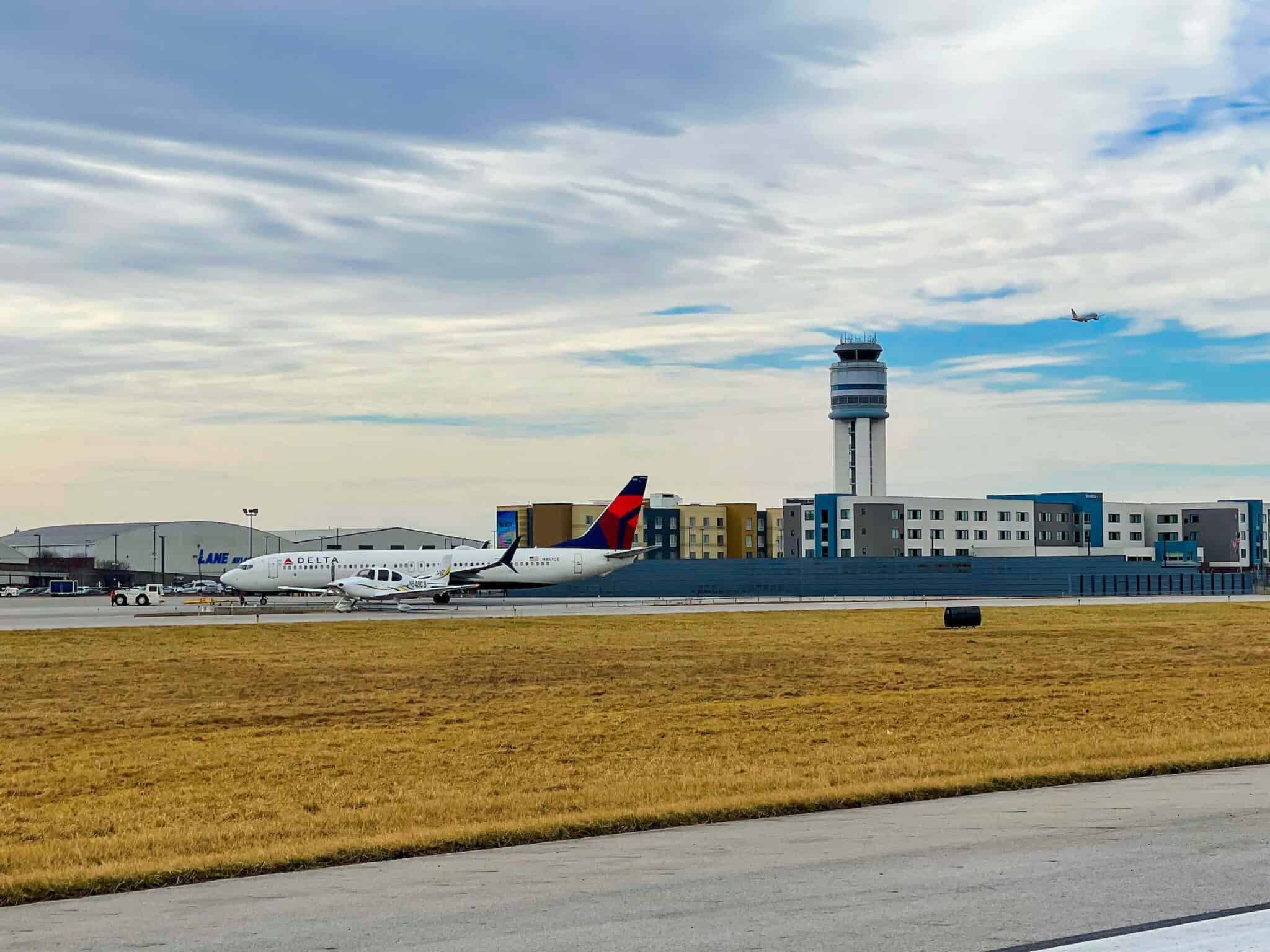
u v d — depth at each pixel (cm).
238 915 1302
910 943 1095
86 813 2216
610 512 11238
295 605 11262
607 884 1398
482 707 3862
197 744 3116
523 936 1158
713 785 2278
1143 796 2006
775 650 6125
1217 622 8356
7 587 19562
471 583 10762
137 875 1541
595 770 2588
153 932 1231
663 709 3766
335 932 1202
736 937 1128
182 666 5328
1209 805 1883
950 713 3588
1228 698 3909
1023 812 1872
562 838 1791
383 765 2717
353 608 10288
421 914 1274
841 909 1230
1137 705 3719
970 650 6088
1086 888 1302
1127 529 18812
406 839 1750
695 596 14162
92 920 1312
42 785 2548
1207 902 1228
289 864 1603
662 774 2517
